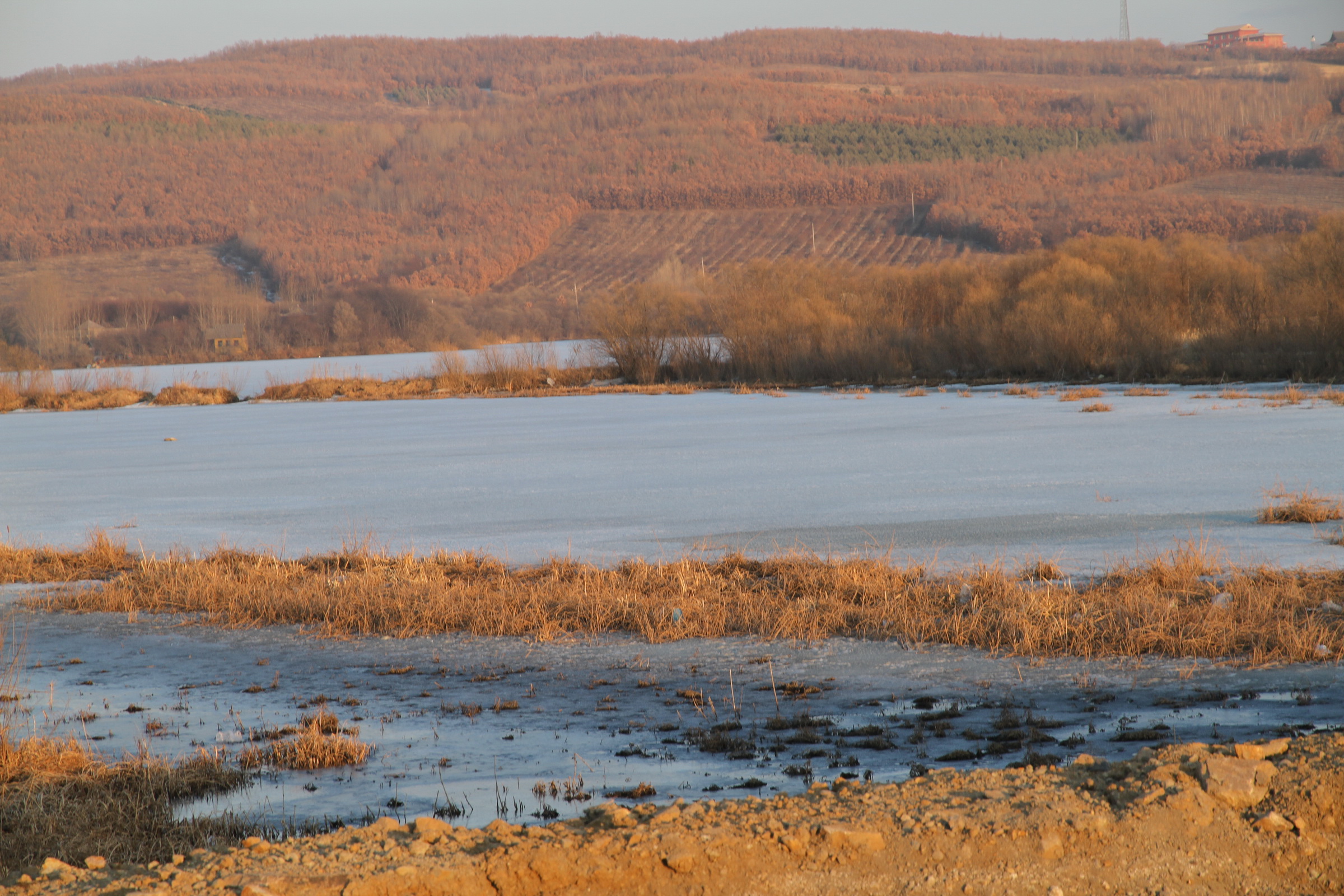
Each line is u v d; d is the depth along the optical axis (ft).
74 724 45.27
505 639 57.21
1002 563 67.41
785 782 34.99
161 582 72.54
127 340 615.98
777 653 52.21
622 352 298.56
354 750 39.50
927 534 79.15
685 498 102.63
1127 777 29.04
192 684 51.37
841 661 50.34
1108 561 66.33
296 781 37.63
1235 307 255.09
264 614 64.28
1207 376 226.79
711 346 300.40
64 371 439.63
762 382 275.39
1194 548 66.90
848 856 25.50
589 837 26.02
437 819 28.71
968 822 26.27
